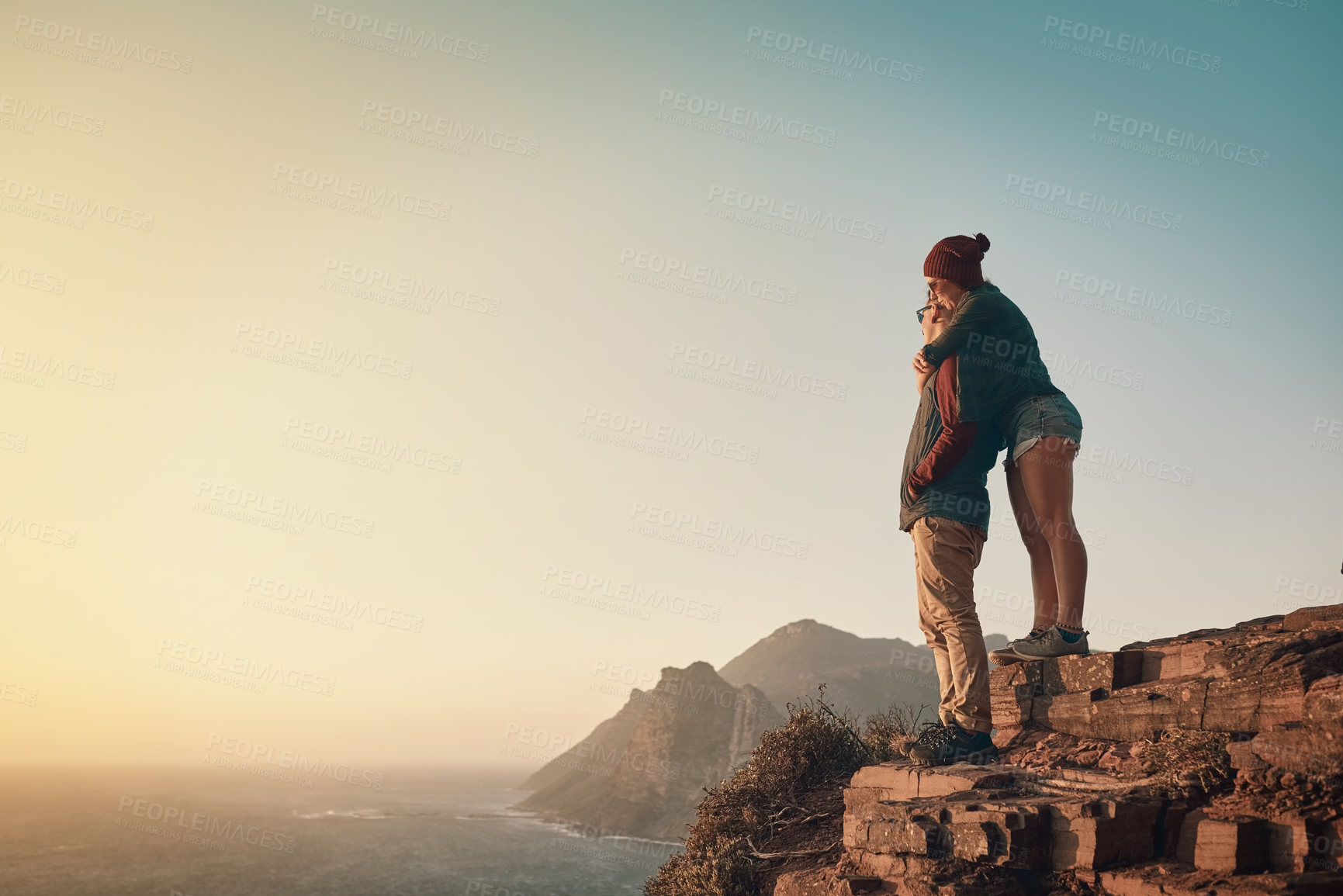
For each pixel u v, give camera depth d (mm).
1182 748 4949
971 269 6816
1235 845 4133
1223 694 5062
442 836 159500
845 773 8562
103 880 109375
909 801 5480
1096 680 6082
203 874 113250
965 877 4746
